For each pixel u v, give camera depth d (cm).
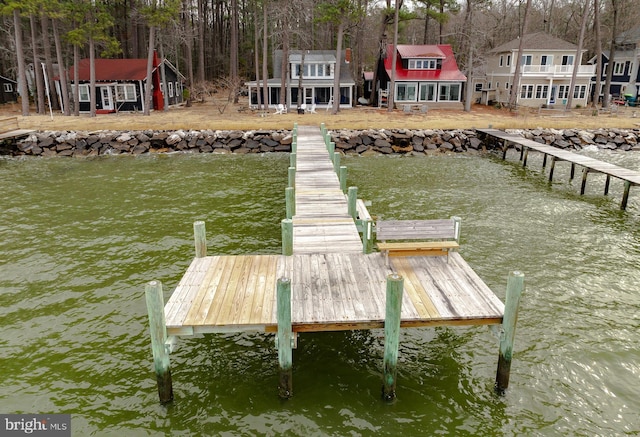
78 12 3394
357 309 743
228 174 2320
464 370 800
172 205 1783
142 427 678
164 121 3306
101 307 1016
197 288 819
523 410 709
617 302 1039
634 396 739
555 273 1185
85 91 3959
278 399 727
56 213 1677
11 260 1259
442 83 4294
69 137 2873
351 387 755
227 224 1566
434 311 728
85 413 705
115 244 1379
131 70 4091
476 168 2466
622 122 3306
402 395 737
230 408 711
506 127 3166
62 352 856
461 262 923
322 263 926
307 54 4412
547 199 1864
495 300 764
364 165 2556
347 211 1306
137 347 874
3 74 4644
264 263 930
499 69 4584
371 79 5250
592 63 5009
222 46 6619
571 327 935
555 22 6056
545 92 4347
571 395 741
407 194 1944
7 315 980
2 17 4378
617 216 1648
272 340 893
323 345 870
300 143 2517
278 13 3797
